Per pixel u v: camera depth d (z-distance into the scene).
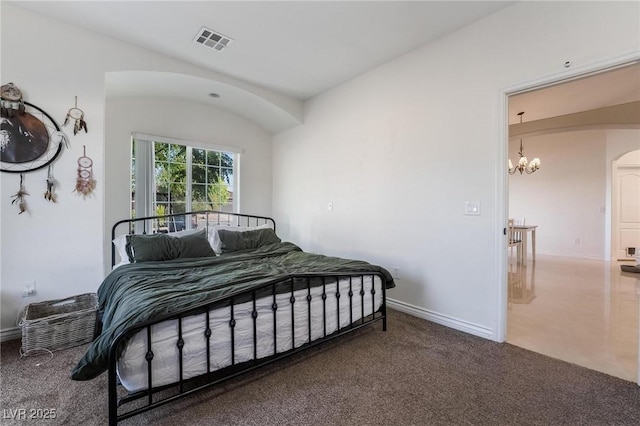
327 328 2.16
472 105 2.50
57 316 2.17
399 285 3.10
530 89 2.23
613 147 5.82
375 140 3.34
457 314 2.62
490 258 2.39
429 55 2.81
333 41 2.78
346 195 3.70
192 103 4.12
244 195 4.72
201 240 3.08
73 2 2.28
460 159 2.59
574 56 1.98
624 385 1.77
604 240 5.91
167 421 1.46
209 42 2.81
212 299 1.61
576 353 2.17
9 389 1.69
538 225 6.74
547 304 3.26
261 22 2.50
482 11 2.35
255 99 3.92
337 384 1.78
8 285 2.34
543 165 6.67
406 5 2.28
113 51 2.76
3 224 2.33
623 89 3.65
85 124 2.63
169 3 2.27
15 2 2.29
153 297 1.63
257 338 1.78
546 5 2.10
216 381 1.62
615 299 3.43
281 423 1.46
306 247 4.34
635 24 1.76
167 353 1.47
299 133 4.44
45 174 2.47
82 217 2.63
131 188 3.65
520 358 2.10
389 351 2.20
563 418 1.50
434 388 1.75
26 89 2.39
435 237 2.78
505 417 1.51
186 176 4.18
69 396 1.64
